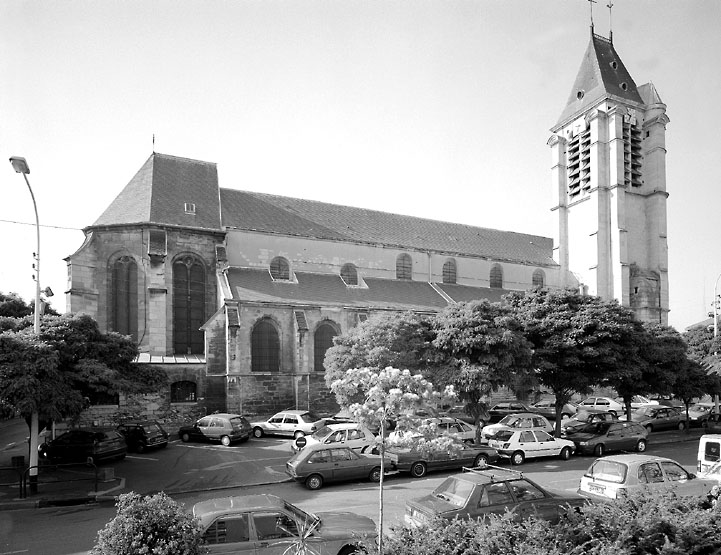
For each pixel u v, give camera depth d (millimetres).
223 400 40781
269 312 42906
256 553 10906
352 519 13016
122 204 46156
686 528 10031
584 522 10438
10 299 47312
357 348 30203
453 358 28234
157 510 9766
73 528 17125
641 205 64625
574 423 35906
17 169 21797
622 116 63000
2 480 24203
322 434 28844
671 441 35031
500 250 64188
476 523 10602
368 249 53844
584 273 63594
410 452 23922
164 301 42281
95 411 36812
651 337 35938
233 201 50938
